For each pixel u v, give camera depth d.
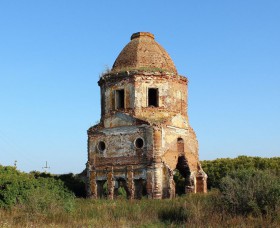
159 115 38.03
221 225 20.64
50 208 25.88
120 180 38.69
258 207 22.31
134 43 41.31
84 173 40.44
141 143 36.97
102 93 40.69
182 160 39.69
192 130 41.12
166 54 41.66
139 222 23.23
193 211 23.55
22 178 33.19
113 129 38.59
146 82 38.38
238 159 49.00
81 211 26.89
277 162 46.28
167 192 35.38
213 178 47.78
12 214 25.83
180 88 40.12
